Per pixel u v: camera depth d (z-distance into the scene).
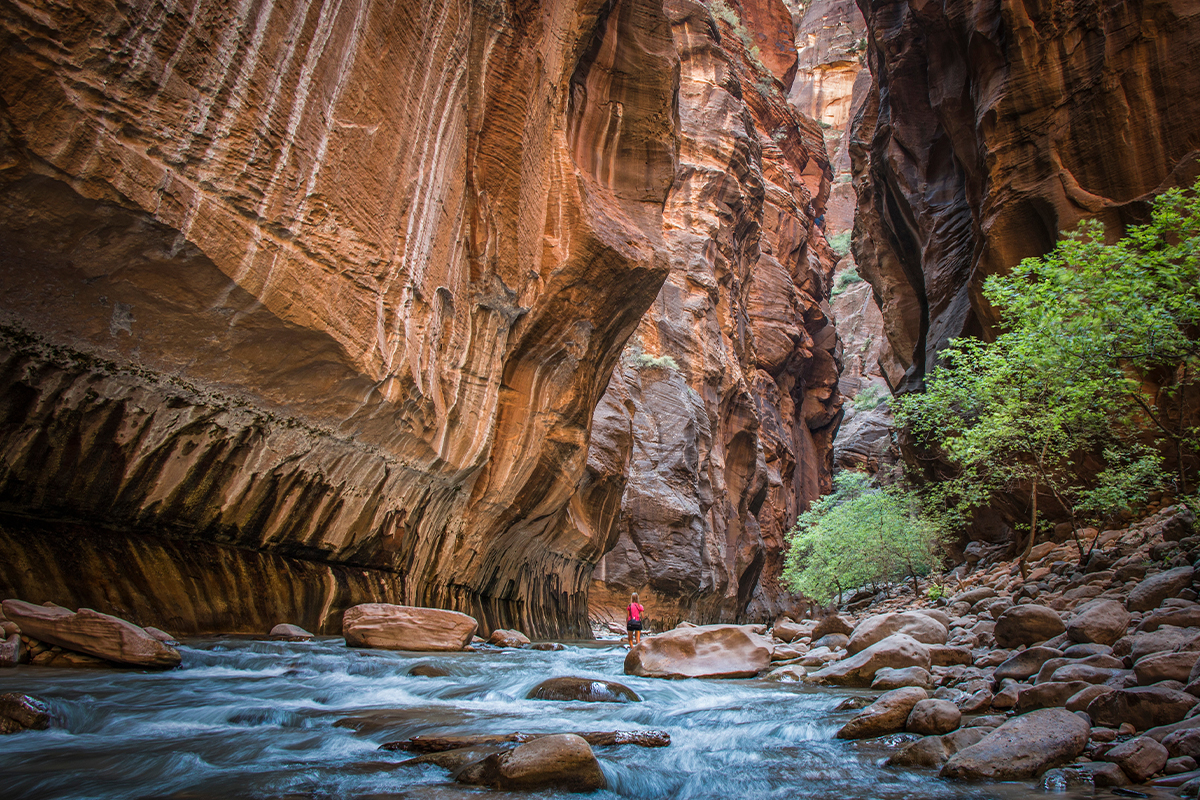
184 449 9.19
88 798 4.01
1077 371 11.31
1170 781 4.26
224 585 10.02
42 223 6.80
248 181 8.31
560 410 17.33
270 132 8.55
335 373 10.21
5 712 5.36
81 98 6.66
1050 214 17.56
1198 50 16.03
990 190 18.95
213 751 5.07
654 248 18.12
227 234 8.09
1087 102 17.39
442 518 14.76
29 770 4.47
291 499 10.85
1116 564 11.92
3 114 6.18
